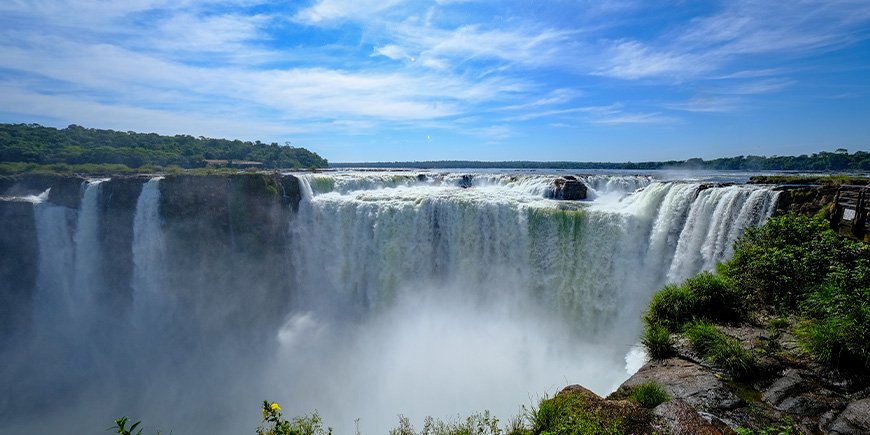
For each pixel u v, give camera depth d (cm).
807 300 970
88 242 2792
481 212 2484
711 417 702
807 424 674
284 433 672
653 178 3381
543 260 2325
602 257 2152
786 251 1116
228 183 2841
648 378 848
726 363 842
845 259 1040
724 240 1692
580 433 630
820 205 1464
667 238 1975
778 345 898
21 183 2856
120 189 2756
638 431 637
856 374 769
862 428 646
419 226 2606
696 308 1066
